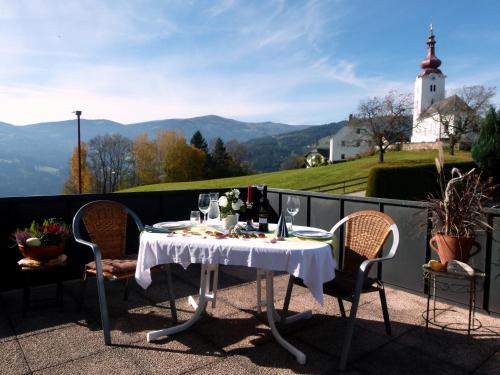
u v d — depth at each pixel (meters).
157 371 2.38
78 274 4.49
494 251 3.31
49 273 4.27
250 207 3.15
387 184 17.17
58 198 4.26
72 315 3.31
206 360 2.53
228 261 2.49
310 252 2.40
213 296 3.07
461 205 3.07
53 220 3.83
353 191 20.66
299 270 2.36
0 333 2.93
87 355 2.58
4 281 3.98
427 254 3.79
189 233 2.87
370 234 3.08
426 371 2.43
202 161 52.19
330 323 3.19
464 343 2.83
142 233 2.92
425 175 18.11
